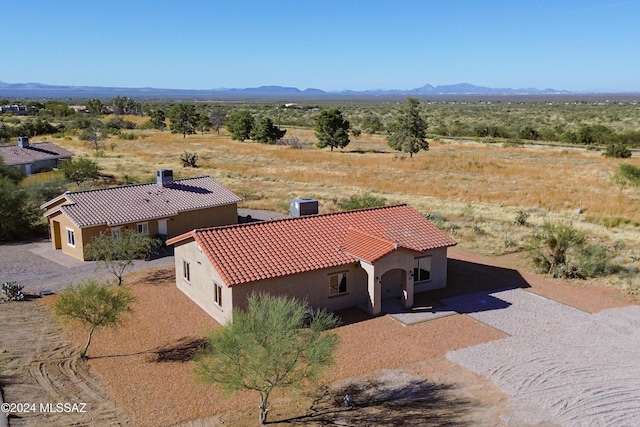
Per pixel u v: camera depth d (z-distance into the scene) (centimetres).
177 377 1689
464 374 1730
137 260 3031
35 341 1931
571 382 1677
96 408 1503
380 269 2233
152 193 3578
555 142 10081
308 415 1485
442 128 11900
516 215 4147
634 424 1452
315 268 2183
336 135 8750
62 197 3228
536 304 2375
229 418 1466
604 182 5612
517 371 1750
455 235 3544
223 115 12794
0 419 1410
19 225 3556
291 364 1423
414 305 2362
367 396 1593
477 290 2564
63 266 2923
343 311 2288
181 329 2069
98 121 11888
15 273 2788
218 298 2145
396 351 1897
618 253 3133
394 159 7569
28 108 16375
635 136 9369
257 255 2200
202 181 3959
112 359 1812
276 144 9731
